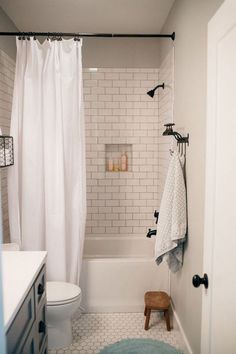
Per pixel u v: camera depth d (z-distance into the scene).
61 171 2.41
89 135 3.41
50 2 2.46
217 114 1.13
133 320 2.53
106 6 2.54
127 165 3.49
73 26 2.98
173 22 2.49
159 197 3.38
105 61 3.34
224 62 1.05
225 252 1.05
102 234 3.50
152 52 3.34
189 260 1.96
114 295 2.66
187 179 1.99
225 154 1.05
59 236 2.46
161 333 2.34
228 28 1.00
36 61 2.37
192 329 1.90
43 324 1.59
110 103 3.38
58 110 2.38
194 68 1.82
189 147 1.94
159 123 3.33
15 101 2.37
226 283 1.05
